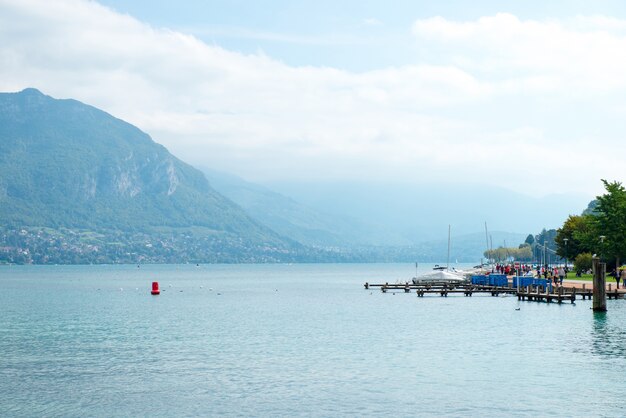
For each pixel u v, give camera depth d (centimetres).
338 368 6194
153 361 6612
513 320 9838
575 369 6019
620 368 6050
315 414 4678
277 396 5159
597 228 14625
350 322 10181
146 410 4812
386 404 4909
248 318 11088
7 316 11625
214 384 5559
